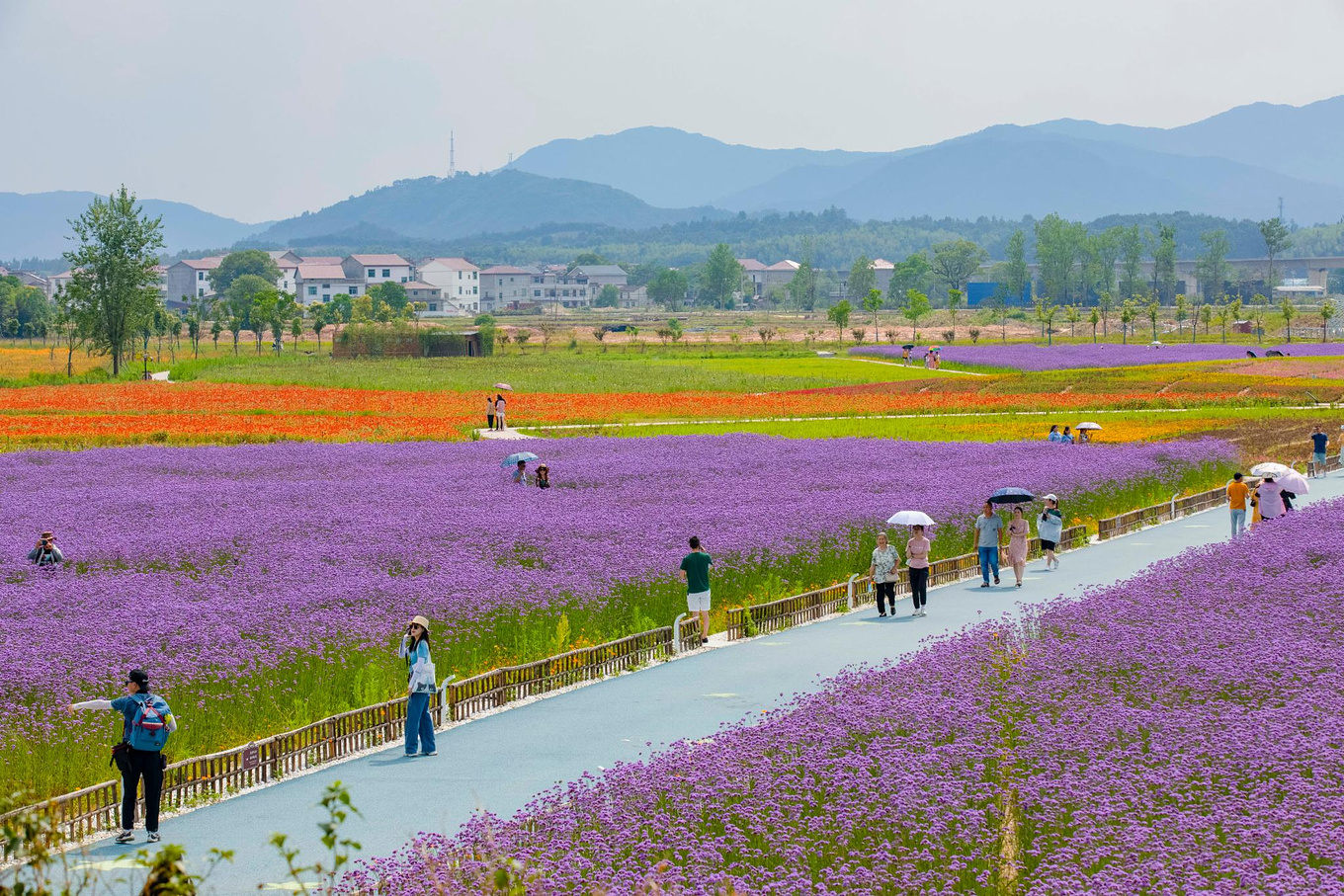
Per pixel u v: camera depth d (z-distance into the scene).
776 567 46.16
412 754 28.25
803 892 16.59
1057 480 65.69
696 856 17.69
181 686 29.23
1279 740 21.11
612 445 89.06
